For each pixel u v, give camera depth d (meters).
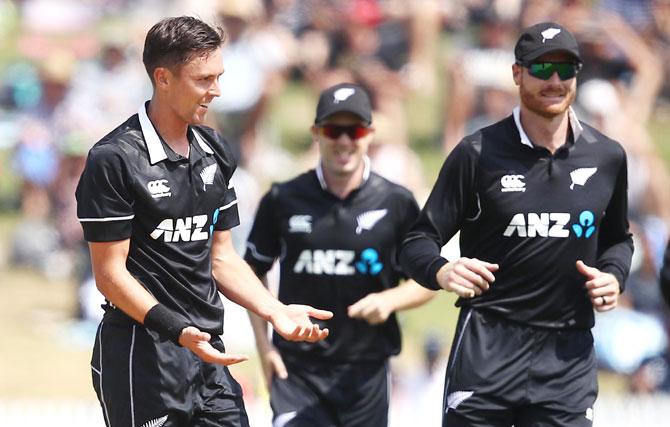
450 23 56.69
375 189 22.77
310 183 22.88
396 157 44.72
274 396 22.81
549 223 18.75
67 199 48.50
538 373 18.94
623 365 40.47
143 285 17.03
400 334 23.19
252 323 23.11
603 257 19.64
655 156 49.53
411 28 53.91
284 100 56.56
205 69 16.61
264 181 49.78
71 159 48.72
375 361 22.77
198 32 16.56
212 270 18.28
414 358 40.12
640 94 51.16
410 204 22.84
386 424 23.05
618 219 19.64
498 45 52.41
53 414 35.03
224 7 51.03
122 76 53.16
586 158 18.94
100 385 17.53
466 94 51.88
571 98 18.66
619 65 50.72
